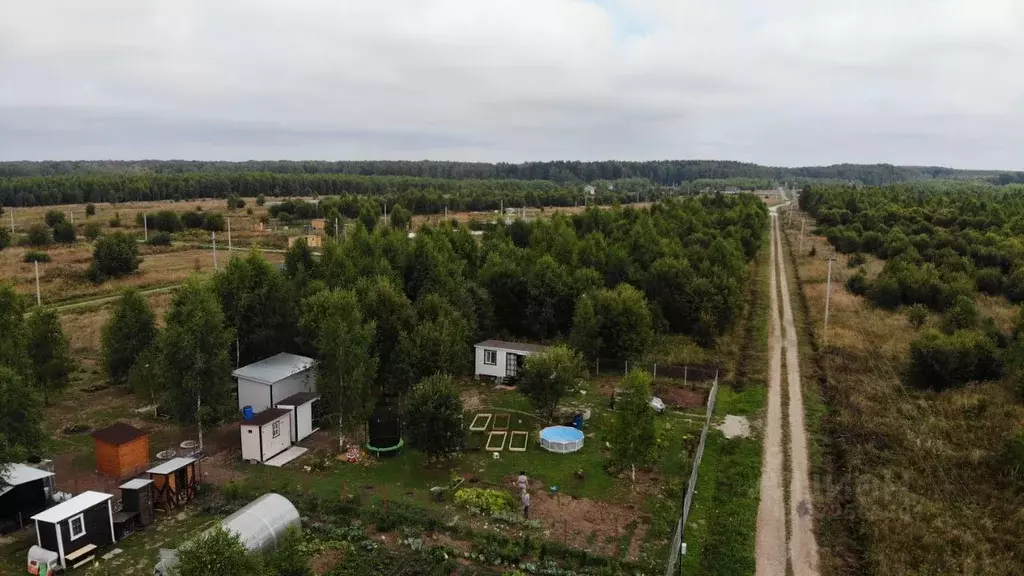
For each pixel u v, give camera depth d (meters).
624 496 28.84
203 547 17.16
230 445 33.72
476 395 41.75
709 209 115.75
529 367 35.78
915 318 57.69
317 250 94.81
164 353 31.58
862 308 64.38
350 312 34.78
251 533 22.09
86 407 38.25
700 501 28.48
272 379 35.72
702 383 44.53
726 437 35.41
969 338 43.88
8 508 25.14
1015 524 26.83
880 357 49.72
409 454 32.91
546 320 52.25
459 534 25.28
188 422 32.50
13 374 27.61
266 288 42.09
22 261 79.88
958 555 24.64
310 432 35.19
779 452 33.56
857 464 31.98
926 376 43.28
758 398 41.59
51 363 37.31
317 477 30.11
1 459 24.62
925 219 101.25
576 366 37.25
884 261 86.69
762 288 75.69
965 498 29.03
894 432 35.84
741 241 87.44
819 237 113.38
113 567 22.78
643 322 47.06
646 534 25.69
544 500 28.17
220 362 32.28
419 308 42.72
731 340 54.94
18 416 27.11
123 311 41.09
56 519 22.41
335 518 26.23
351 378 32.56
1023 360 40.53
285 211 134.50
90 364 46.31
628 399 29.95
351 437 34.84
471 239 67.06
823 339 54.75
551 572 22.89
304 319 40.09
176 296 39.41
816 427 37.00
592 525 26.25
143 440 30.41
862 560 24.34
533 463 31.98
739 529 26.02
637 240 70.06
